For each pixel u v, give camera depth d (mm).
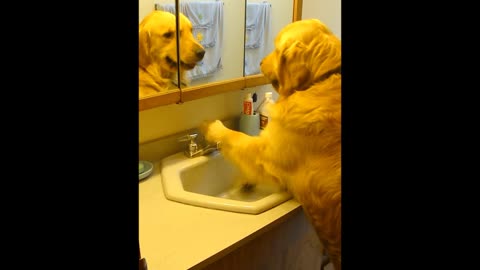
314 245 1429
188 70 1372
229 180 1499
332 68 1062
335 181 1001
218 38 1463
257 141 1213
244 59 1567
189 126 1498
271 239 1205
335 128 1019
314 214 1058
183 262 897
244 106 1567
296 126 1055
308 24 1107
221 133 1331
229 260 1050
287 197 1163
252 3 1545
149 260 898
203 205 1125
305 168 1062
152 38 1246
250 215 1091
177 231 1010
